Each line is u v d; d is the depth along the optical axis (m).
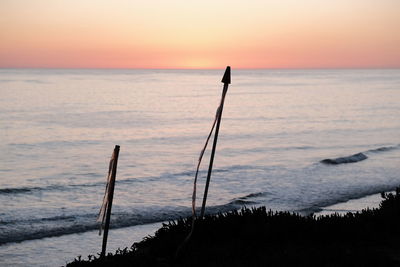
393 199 10.34
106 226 7.39
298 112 71.75
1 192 22.34
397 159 31.77
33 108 71.88
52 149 37.22
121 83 178.88
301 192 22.00
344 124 56.41
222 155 34.69
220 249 7.83
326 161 30.28
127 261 7.47
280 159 32.47
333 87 153.88
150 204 19.89
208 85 171.00
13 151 36.03
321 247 8.05
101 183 24.77
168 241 8.12
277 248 7.97
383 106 82.44
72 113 66.12
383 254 7.79
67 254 13.71
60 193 22.39
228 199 20.98
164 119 61.47
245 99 99.88
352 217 9.48
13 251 13.89
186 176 26.48
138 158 33.47
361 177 25.44
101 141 41.88
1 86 134.00
